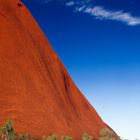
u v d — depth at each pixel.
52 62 125.38
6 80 85.19
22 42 105.31
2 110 76.06
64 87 122.94
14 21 108.88
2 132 54.31
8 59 92.06
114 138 114.94
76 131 101.94
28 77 95.62
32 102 88.25
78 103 129.75
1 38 96.31
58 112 98.19
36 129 80.50
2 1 109.94
